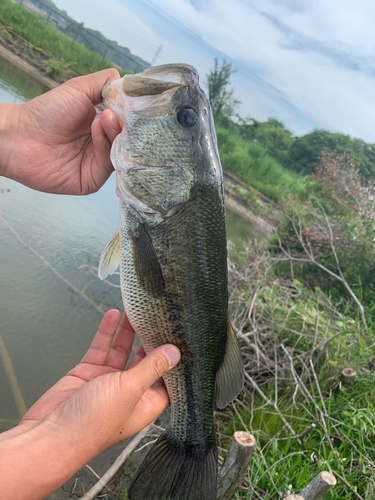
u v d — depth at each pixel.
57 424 0.24
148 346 0.31
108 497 0.45
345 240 1.20
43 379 0.55
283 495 0.42
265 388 0.63
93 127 0.31
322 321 0.78
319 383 0.60
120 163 0.30
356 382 0.62
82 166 0.36
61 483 0.23
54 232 0.92
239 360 0.34
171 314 0.31
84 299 0.76
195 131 0.30
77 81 0.34
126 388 0.25
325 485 0.35
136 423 0.29
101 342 0.33
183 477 0.31
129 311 0.30
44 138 0.34
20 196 1.00
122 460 0.49
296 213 1.32
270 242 1.45
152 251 0.30
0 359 0.55
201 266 0.31
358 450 0.49
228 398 0.34
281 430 0.52
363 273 1.11
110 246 0.33
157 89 0.30
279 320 0.74
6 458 0.21
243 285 0.92
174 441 0.32
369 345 0.73
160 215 0.30
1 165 0.35
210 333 0.32
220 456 0.50
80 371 0.32
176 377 0.32
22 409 0.50
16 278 0.72
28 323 0.63
